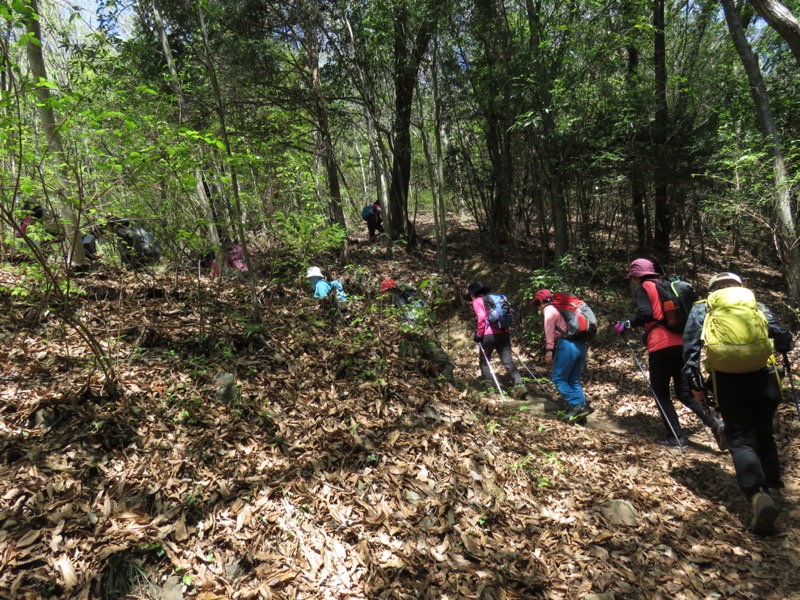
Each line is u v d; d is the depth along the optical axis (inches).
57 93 138.0
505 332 242.1
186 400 130.4
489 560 101.7
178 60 320.5
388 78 470.6
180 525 94.7
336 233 264.2
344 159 584.7
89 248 231.3
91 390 122.3
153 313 177.6
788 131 322.7
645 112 314.8
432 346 205.0
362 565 95.3
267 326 184.5
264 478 111.6
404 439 136.0
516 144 407.2
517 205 484.7
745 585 98.4
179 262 200.1
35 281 143.8
